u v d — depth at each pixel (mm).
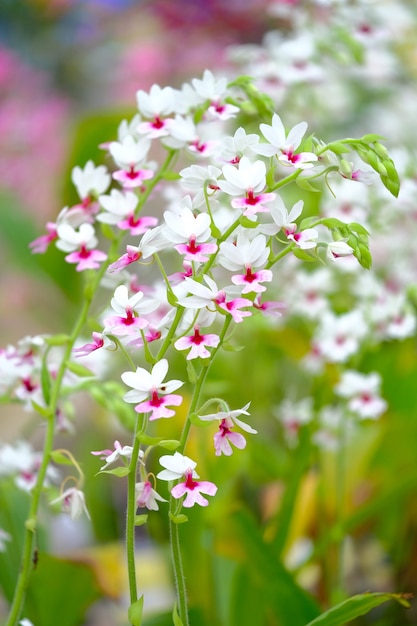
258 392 1869
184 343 1095
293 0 1735
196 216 1147
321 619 1179
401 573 1651
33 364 1301
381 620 1632
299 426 1575
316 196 1697
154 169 1251
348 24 1622
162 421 1548
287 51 1621
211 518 1475
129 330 1091
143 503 1122
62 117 3137
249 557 1394
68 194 1955
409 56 1974
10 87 3664
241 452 1577
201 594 1508
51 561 1442
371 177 1129
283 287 1601
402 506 1636
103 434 2184
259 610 1453
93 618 1815
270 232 1106
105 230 1246
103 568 1529
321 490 1577
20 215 2467
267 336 1753
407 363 1754
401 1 1906
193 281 1078
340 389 1495
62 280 2119
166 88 1226
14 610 1214
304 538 1711
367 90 2088
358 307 1572
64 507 1188
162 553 1611
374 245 1625
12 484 1424
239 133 1133
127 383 1083
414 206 1483
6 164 2924
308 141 1132
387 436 1628
